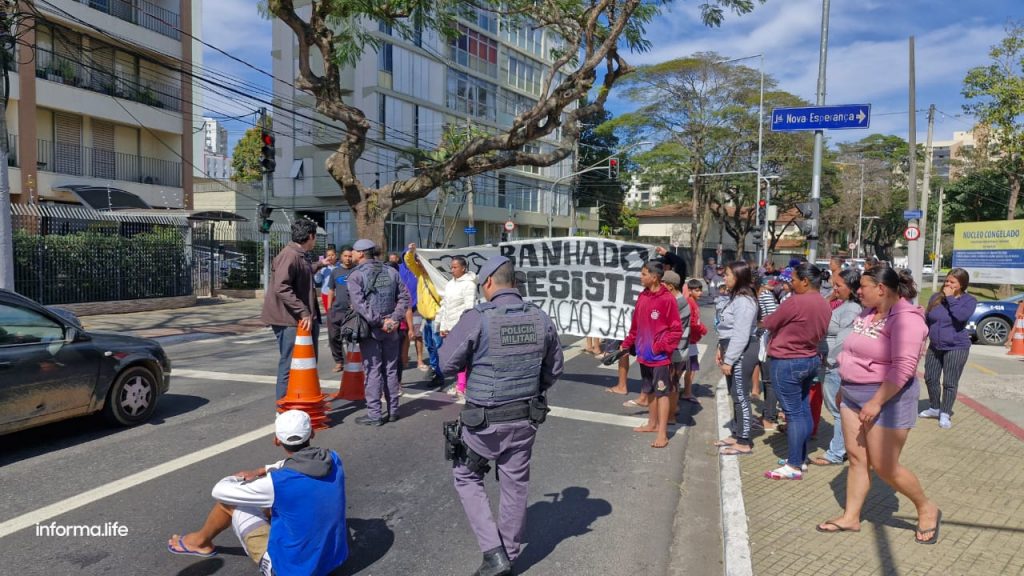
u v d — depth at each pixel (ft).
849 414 14.06
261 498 11.20
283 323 21.80
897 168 195.93
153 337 43.86
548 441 21.24
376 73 104.99
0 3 36.45
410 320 31.78
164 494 15.89
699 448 21.27
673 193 137.39
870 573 12.24
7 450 18.98
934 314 22.95
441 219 123.03
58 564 12.44
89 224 58.54
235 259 81.15
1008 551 13.12
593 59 47.50
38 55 71.82
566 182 162.71
